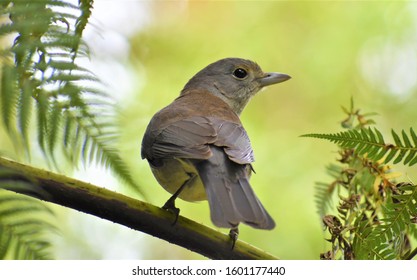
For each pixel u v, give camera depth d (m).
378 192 6.94
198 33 16.17
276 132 15.23
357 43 15.70
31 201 3.70
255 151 14.70
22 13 4.25
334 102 15.42
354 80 15.53
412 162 6.07
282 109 15.51
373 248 6.29
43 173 5.97
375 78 15.46
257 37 16.11
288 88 15.63
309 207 13.53
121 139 4.34
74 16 4.37
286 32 16.12
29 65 4.06
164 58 15.79
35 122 4.12
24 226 3.65
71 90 4.11
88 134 4.19
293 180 14.07
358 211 6.93
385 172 7.29
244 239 12.99
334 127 15.19
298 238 13.05
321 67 15.68
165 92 15.21
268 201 13.72
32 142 4.52
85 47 4.23
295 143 14.91
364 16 15.80
